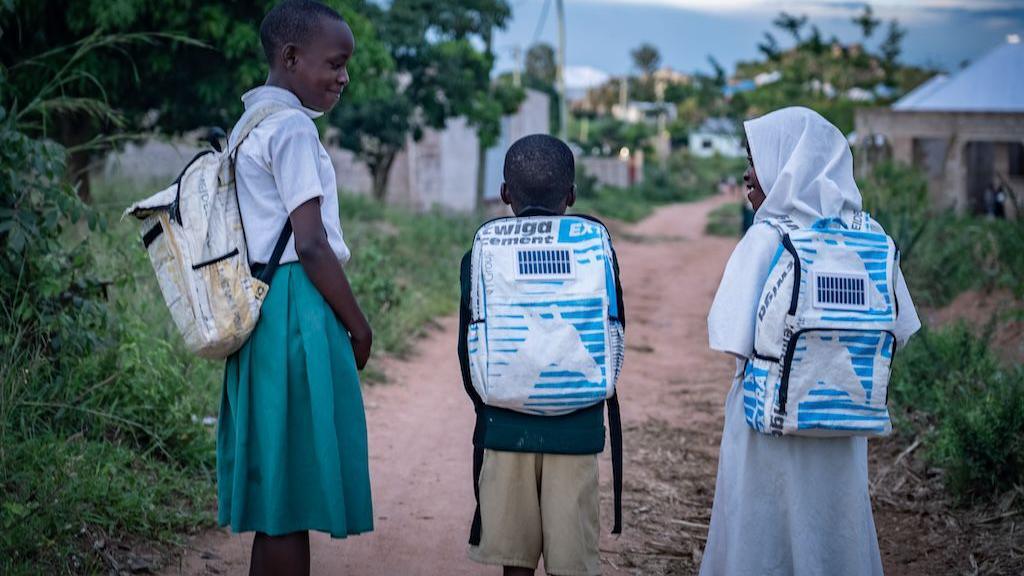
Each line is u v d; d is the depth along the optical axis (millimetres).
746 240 3084
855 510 3080
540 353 2984
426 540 4379
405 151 24031
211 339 2951
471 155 26516
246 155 3020
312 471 3029
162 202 3041
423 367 7988
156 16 9055
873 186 15648
